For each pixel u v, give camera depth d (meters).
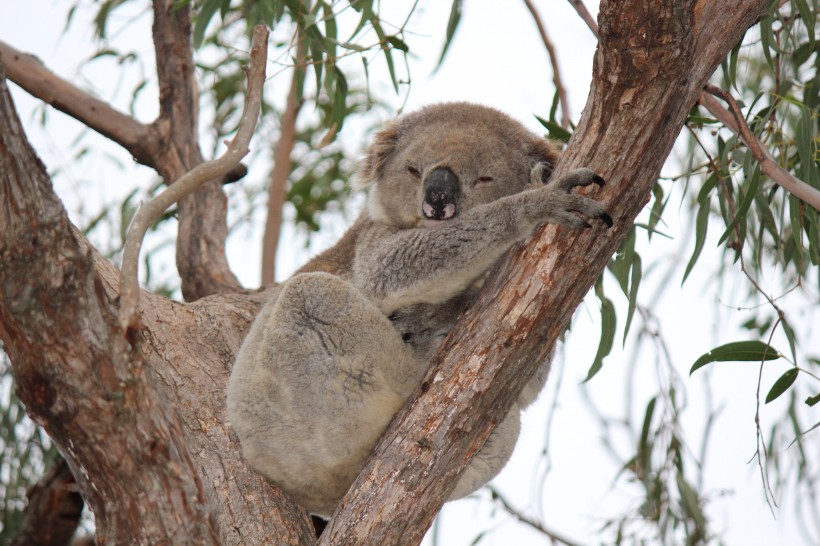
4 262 5.16
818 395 7.88
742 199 9.70
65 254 5.25
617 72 6.18
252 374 7.76
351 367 7.52
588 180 6.34
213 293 10.88
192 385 8.22
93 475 5.55
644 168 6.39
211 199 11.33
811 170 8.95
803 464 10.58
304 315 7.59
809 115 8.68
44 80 10.88
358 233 9.45
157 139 11.25
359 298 7.66
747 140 7.97
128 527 5.60
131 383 5.41
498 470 8.57
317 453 7.62
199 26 9.92
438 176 8.25
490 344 6.44
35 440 11.59
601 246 6.41
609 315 9.27
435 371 6.58
